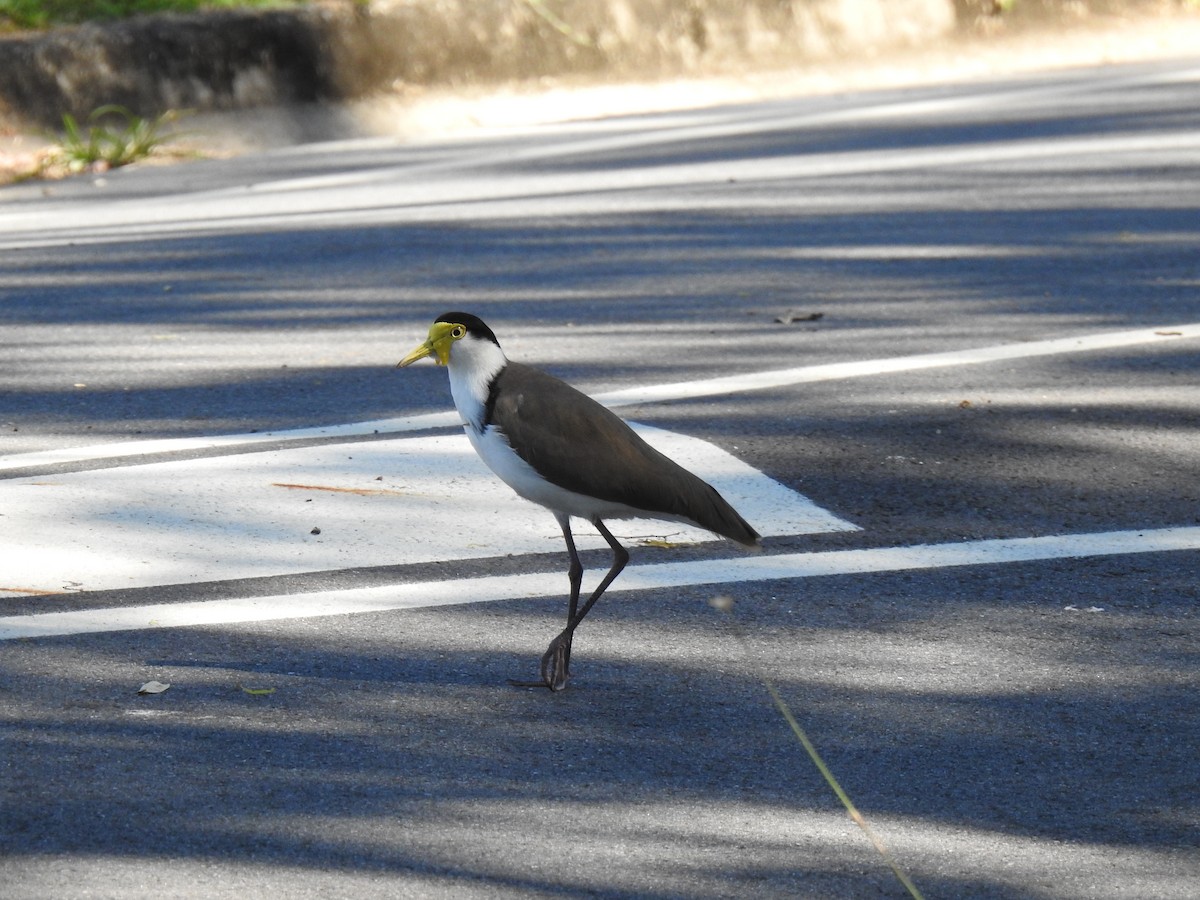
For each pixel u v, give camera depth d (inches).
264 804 261.9
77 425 472.4
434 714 295.7
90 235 763.4
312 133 1070.4
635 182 858.8
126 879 239.0
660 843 251.8
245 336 576.4
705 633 332.2
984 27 1378.0
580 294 628.4
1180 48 1376.7
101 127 1015.6
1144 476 424.2
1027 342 551.2
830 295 620.1
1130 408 478.9
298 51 1086.4
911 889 226.2
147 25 1047.6
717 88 1213.1
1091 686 307.6
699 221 759.1
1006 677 311.3
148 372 530.9
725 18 1269.7
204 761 276.4
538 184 860.6
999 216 755.4
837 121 1035.9
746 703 301.1
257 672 312.2
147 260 704.4
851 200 799.1
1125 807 263.3
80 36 1026.7
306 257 701.9
